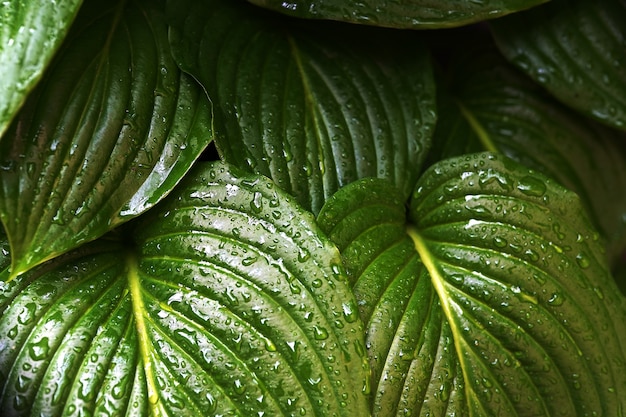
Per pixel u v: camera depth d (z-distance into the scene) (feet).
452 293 2.69
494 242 2.71
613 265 3.26
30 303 2.53
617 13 2.99
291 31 2.88
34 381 2.49
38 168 2.52
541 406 2.70
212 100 2.66
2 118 2.43
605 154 3.17
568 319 2.70
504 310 2.68
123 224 2.67
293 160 2.72
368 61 2.88
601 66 2.98
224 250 2.57
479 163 2.74
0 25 2.46
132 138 2.59
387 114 2.84
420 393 2.62
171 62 2.66
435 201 2.76
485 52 3.21
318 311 2.53
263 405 2.51
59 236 2.52
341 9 2.75
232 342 2.53
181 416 2.50
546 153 3.12
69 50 2.59
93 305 2.56
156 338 2.55
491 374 2.67
